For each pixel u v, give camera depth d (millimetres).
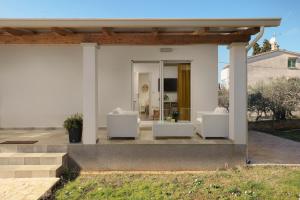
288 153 7438
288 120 14312
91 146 6207
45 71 9617
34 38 6266
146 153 6227
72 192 4770
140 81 9648
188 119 9578
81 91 9570
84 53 6215
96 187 5027
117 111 7348
